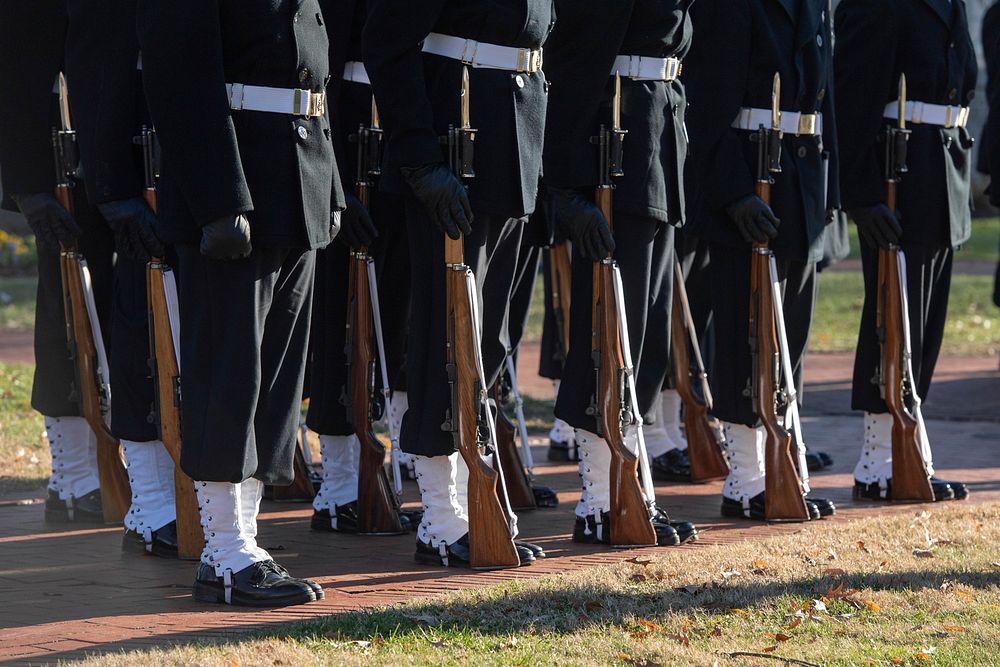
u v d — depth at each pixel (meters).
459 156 11.89
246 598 10.77
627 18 12.81
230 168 10.26
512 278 12.93
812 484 17.53
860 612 10.41
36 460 18.11
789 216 14.62
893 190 15.95
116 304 13.25
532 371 29.59
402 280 14.48
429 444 12.20
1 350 33.44
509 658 9.06
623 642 9.47
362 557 12.87
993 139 17.83
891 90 16.05
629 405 13.22
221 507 10.98
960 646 9.52
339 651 9.19
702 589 10.94
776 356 14.60
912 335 16.22
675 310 17.22
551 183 13.26
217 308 10.73
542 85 12.45
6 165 13.67
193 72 10.18
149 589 11.48
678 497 16.52
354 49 13.69
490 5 11.88
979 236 62.69
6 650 9.41
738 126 14.46
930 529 13.69
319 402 14.14
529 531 14.24
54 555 12.94
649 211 13.16
